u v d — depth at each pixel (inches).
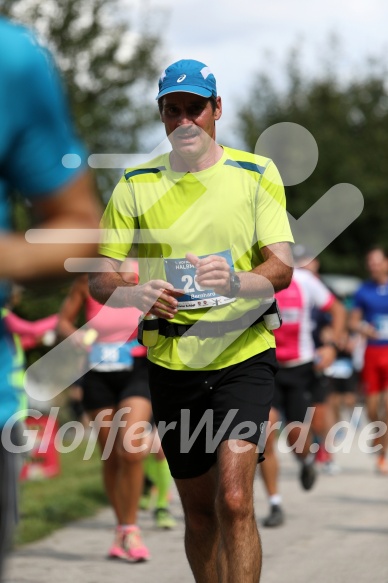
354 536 598.5
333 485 849.5
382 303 1022.4
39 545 579.8
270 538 595.5
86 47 2197.3
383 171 3009.4
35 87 190.1
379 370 1015.6
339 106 3090.6
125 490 536.7
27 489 773.9
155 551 563.5
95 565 524.1
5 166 193.3
